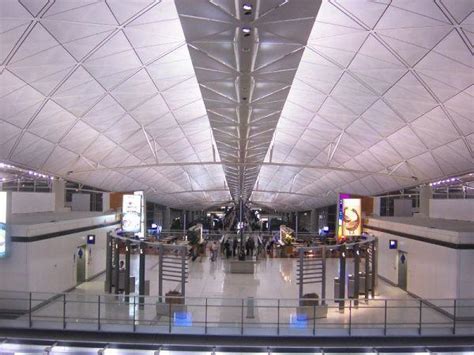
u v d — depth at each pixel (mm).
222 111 29250
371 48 22875
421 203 46750
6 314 22594
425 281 27359
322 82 28922
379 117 32781
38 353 18969
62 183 44562
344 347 18688
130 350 18703
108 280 28844
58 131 32469
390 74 25500
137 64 25156
